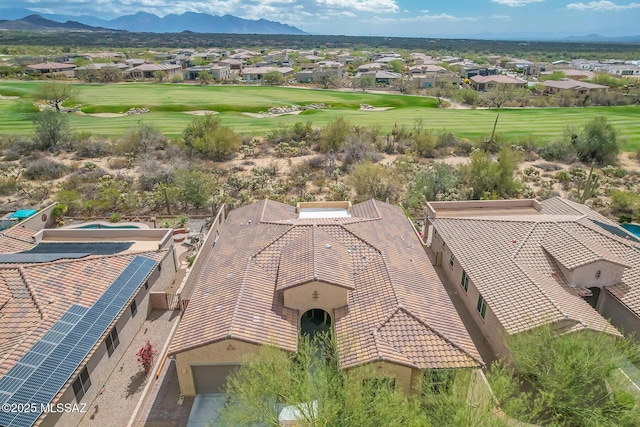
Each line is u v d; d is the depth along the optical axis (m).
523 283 25.16
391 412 16.16
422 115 96.06
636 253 28.17
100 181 51.97
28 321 21.97
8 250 30.33
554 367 19.47
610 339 21.98
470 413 16.36
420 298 23.61
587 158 66.12
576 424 19.11
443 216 36.31
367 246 27.39
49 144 67.94
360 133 70.62
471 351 20.64
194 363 21.09
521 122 89.00
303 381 17.83
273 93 120.19
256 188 50.00
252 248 27.56
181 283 32.56
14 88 114.88
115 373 24.22
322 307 23.19
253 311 22.25
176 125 82.12
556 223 30.06
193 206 46.06
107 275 26.66
